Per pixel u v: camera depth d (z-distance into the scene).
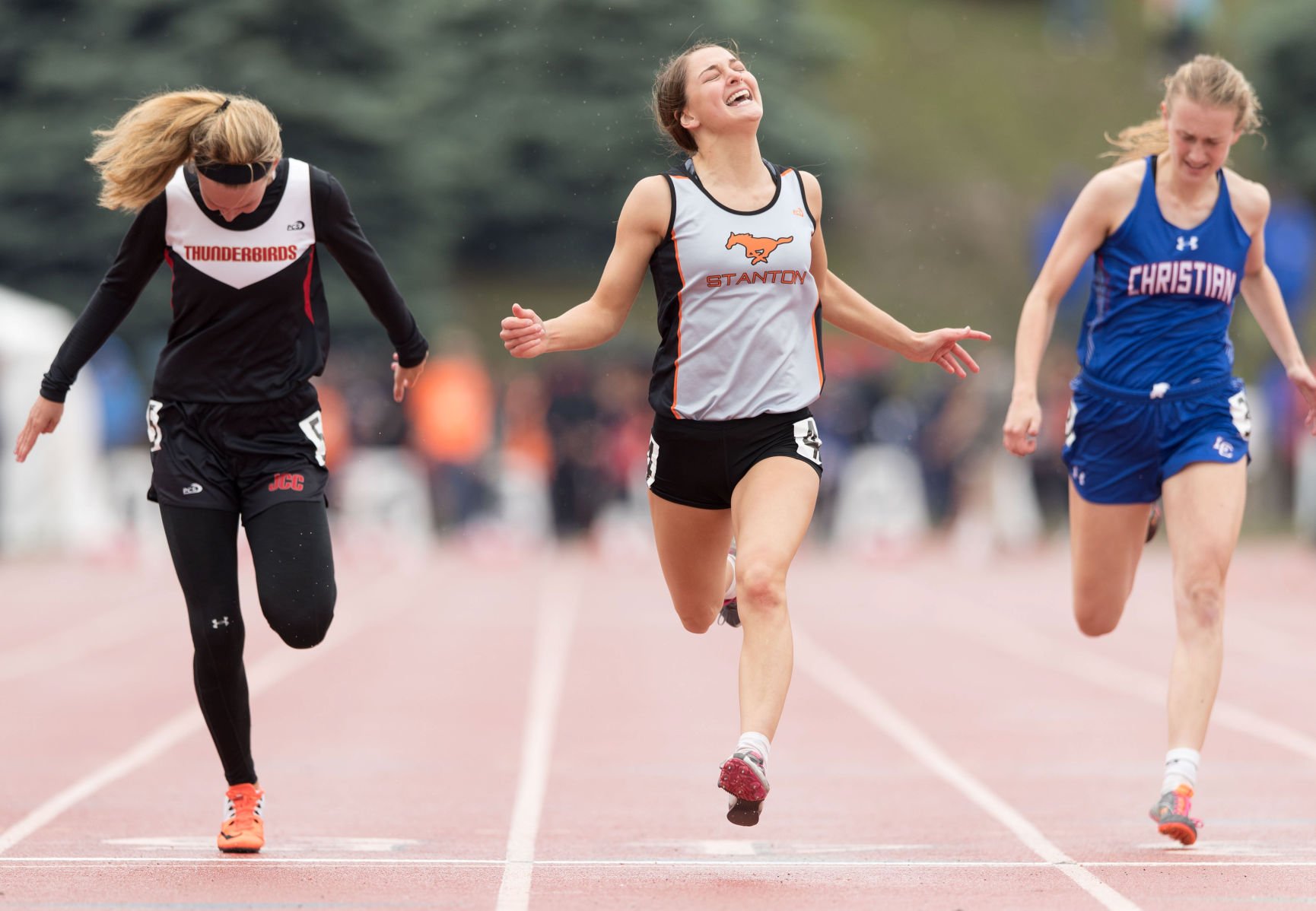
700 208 17.30
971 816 21.72
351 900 15.50
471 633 47.66
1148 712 33.00
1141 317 20.08
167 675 39.06
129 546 72.81
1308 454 78.69
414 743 28.84
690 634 47.22
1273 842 19.23
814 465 17.45
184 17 102.06
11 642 45.53
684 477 17.72
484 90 111.38
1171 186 19.97
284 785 24.45
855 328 18.67
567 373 80.69
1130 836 19.91
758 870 17.38
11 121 101.62
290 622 17.08
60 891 15.80
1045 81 153.00
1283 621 49.78
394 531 77.81
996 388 75.06
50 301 102.44
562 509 80.25
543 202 115.12
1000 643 45.19
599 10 107.62
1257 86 127.75
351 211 17.75
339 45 104.69
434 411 80.00
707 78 17.41
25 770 25.70
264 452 17.47
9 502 72.06
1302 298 93.06
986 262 133.25
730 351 17.30
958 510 75.94
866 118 144.38
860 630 48.53
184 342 17.42
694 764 26.53
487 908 15.16
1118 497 20.58
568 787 24.28
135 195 17.03
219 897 15.57
